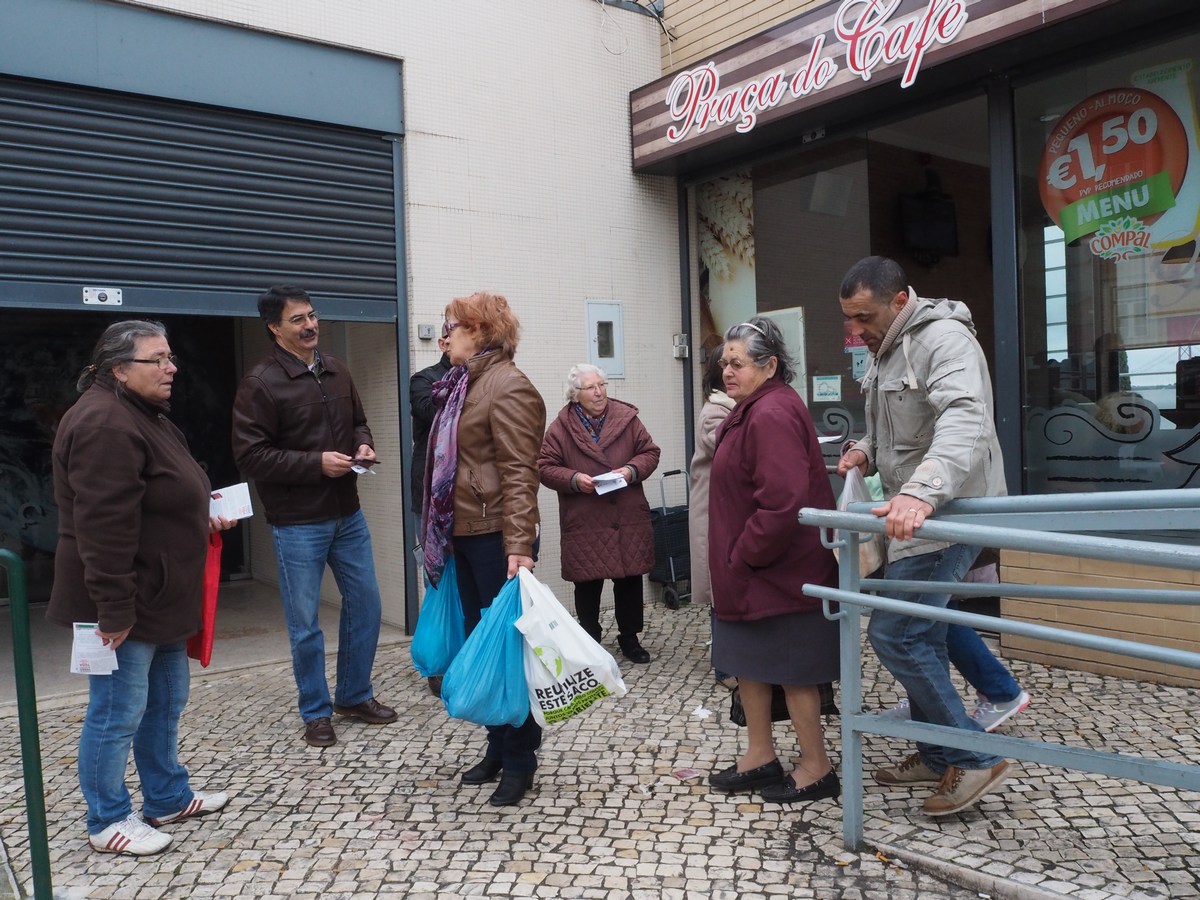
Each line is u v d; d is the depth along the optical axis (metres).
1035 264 4.72
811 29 5.07
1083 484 4.60
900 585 2.64
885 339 2.81
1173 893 2.36
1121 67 4.32
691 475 4.23
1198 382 4.19
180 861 2.79
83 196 4.42
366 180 5.27
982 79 4.73
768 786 3.11
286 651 5.17
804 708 3.02
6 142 4.23
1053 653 4.37
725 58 5.60
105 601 2.62
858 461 3.10
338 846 2.85
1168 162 4.22
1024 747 2.35
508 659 2.90
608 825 2.94
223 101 4.77
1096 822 2.80
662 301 6.54
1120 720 3.64
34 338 6.52
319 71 5.08
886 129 5.60
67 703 4.36
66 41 4.34
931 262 5.87
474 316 3.13
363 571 3.98
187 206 4.70
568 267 6.04
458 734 3.85
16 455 6.49
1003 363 4.76
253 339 7.03
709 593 4.12
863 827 2.80
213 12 4.71
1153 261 4.31
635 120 6.31
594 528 4.76
